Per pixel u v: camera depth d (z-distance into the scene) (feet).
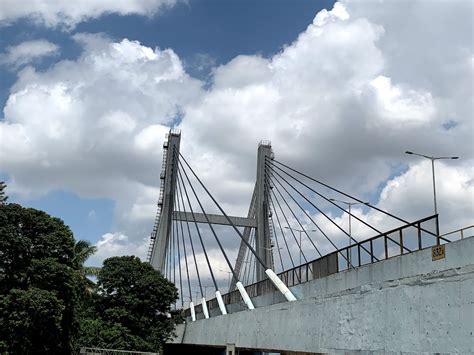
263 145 282.97
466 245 62.23
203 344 144.46
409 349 59.21
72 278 111.45
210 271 199.72
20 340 99.86
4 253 104.88
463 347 51.06
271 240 255.09
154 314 172.86
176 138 287.28
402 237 78.59
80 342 144.66
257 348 104.12
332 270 96.53
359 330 70.23
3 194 133.18
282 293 111.14
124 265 172.96
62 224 115.24
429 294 56.85
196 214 269.03
